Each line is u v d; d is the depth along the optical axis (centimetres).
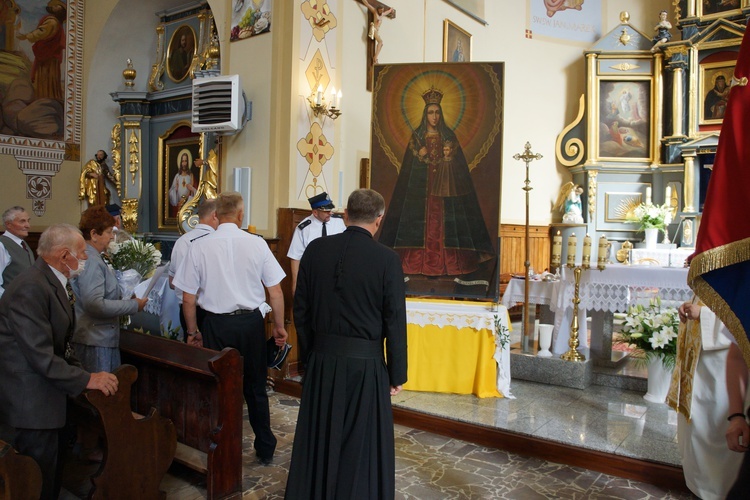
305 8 553
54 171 692
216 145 584
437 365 482
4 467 212
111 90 735
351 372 240
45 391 243
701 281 144
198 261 334
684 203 926
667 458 343
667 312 460
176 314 460
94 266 302
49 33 684
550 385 516
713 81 934
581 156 983
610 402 464
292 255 488
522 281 569
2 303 241
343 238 251
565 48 1010
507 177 955
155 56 742
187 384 313
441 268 509
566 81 1011
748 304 137
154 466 272
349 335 243
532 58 984
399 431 419
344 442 236
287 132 541
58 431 266
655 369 466
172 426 281
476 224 501
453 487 325
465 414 424
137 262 451
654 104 962
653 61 968
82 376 245
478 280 497
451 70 510
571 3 1015
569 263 512
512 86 965
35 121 675
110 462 255
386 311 243
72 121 706
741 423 167
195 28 688
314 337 254
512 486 328
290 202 541
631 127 973
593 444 365
